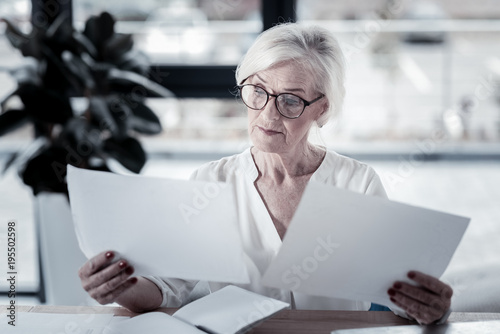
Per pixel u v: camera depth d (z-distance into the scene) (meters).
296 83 1.17
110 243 1.03
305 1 3.29
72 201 1.03
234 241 1.00
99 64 2.18
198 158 4.29
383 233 0.97
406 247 0.99
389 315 1.10
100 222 1.02
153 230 1.01
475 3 4.49
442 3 4.50
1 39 2.78
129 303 1.09
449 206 3.63
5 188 3.49
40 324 1.05
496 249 3.01
